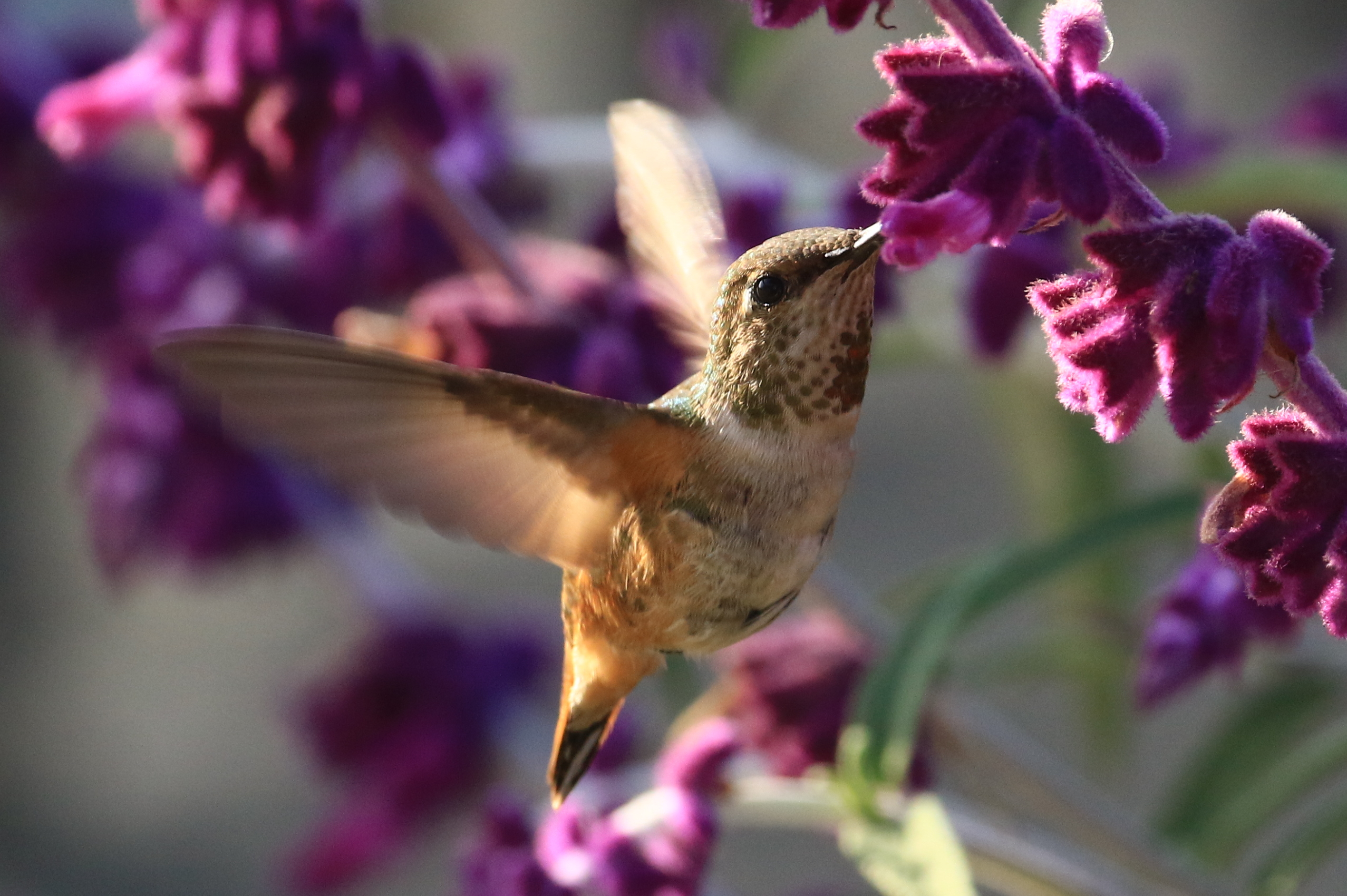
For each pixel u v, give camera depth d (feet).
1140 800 8.20
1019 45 5.01
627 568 5.15
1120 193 5.00
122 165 5.86
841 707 5.38
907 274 5.43
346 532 6.01
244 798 11.32
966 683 5.55
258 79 5.34
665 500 5.14
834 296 5.12
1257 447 5.01
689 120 5.70
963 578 5.30
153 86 5.39
